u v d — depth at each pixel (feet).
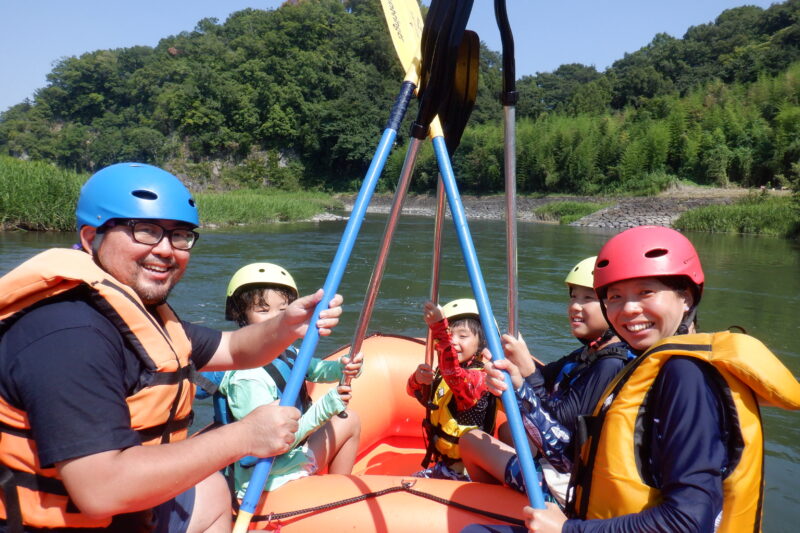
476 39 6.44
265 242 50.34
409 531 6.40
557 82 260.83
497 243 56.08
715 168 117.29
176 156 208.85
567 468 6.12
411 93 6.16
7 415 4.27
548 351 18.83
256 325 6.18
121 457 4.10
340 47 225.97
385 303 25.62
